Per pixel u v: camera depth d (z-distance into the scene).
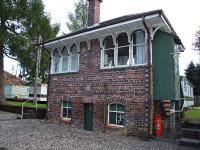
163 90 14.32
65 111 19.20
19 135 13.90
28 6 29.88
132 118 14.59
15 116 22.92
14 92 38.59
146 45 14.58
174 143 12.78
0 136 13.48
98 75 16.84
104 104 16.14
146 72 14.36
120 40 16.03
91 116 17.11
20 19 29.67
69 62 19.22
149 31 14.49
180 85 17.36
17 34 29.34
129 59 15.23
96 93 16.80
